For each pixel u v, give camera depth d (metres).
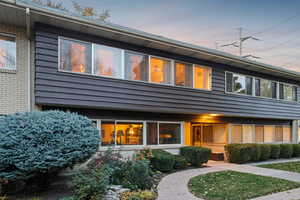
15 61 7.16
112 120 9.05
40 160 5.14
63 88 7.25
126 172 6.48
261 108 13.50
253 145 12.00
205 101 10.90
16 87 7.11
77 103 7.48
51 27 7.19
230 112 11.87
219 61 11.41
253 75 13.29
